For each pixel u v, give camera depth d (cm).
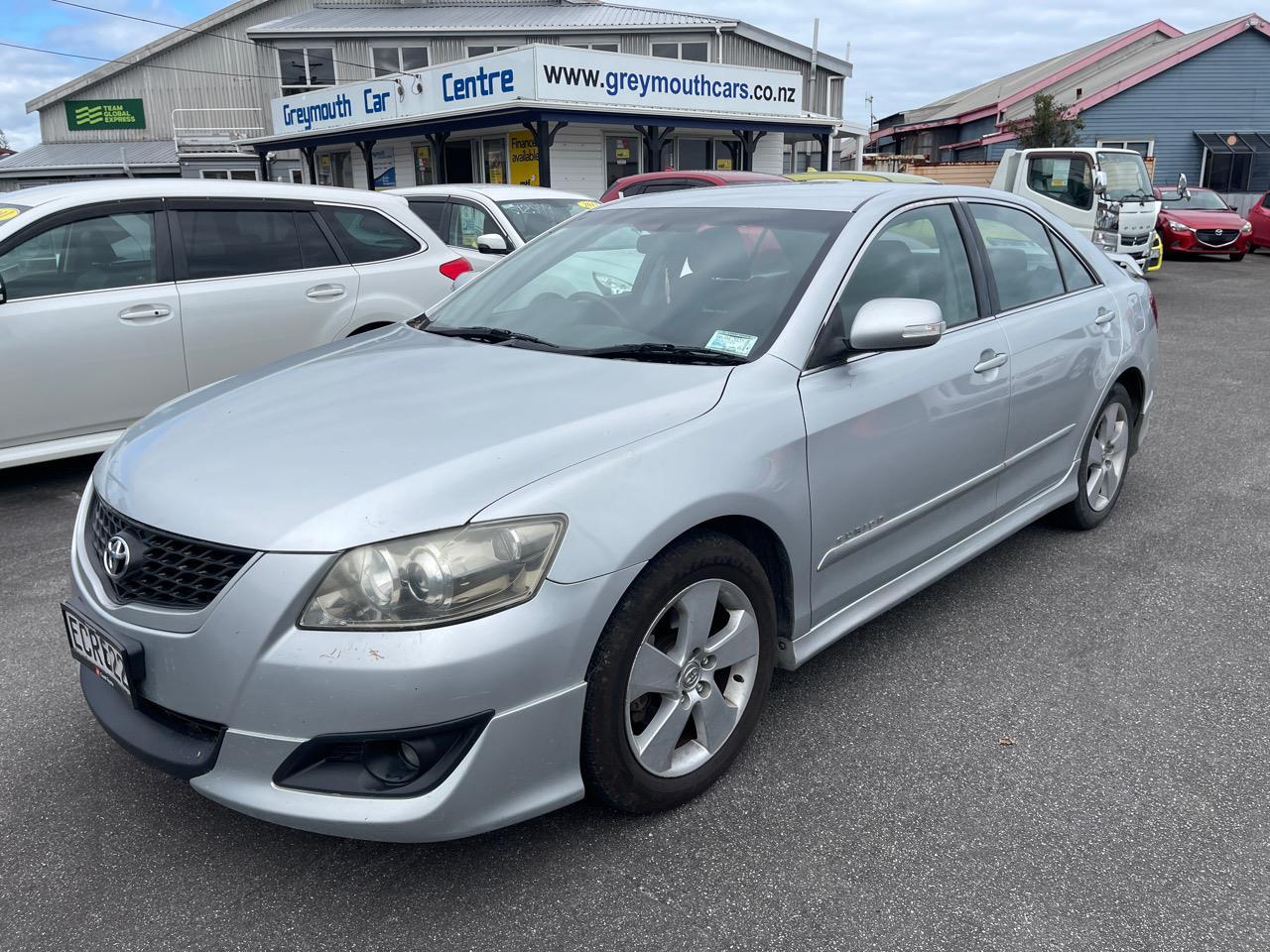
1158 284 1585
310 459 224
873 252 308
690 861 233
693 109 1961
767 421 255
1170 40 3234
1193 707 300
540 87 1702
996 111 3241
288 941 211
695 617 241
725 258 311
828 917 214
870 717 296
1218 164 2719
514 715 206
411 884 227
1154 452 590
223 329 548
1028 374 359
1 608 382
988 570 409
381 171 2362
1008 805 252
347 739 199
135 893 226
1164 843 237
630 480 223
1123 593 384
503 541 204
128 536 223
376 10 2822
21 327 488
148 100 3175
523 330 316
